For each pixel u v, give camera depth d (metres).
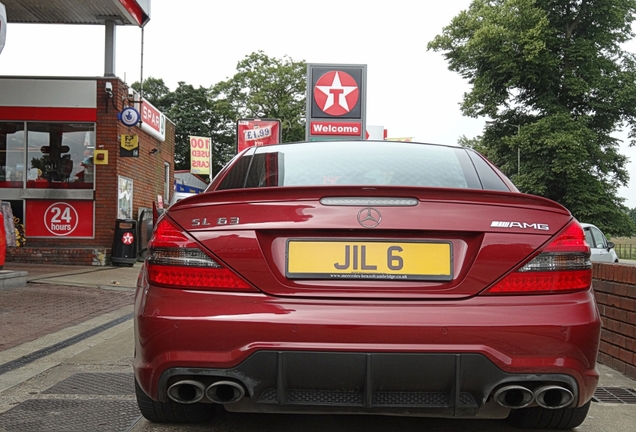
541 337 2.29
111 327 6.09
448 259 2.39
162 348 2.36
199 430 3.06
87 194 13.79
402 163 3.13
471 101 40.75
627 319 4.46
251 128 21.22
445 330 2.26
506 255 2.37
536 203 2.48
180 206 2.53
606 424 3.26
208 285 2.39
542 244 2.40
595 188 36.41
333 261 2.39
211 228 2.43
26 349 5.00
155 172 18.03
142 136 16.42
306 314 2.30
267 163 3.19
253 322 2.30
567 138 35.16
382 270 2.38
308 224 2.38
